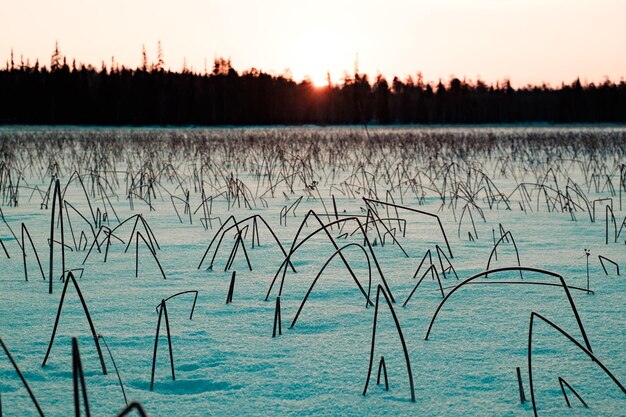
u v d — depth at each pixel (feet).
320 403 7.45
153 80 210.59
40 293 12.40
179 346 9.34
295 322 10.45
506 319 10.59
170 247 17.16
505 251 16.43
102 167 43.45
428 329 9.66
